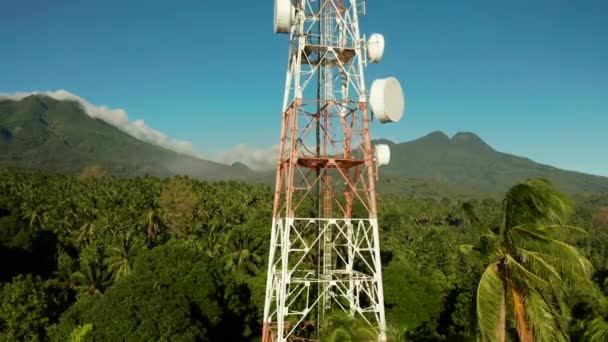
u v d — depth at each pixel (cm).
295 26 2227
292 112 2172
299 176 2727
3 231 6031
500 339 1388
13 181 11300
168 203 8175
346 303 2945
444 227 12838
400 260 5419
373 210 2158
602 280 3678
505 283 1470
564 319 1575
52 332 3272
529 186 1371
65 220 7206
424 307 3894
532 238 1366
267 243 5844
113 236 6494
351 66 2270
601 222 12862
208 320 3647
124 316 2938
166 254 3919
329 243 2523
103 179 13162
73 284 4547
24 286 3425
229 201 9538
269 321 2238
